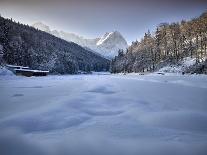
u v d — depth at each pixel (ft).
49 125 33.09
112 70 580.30
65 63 553.64
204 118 37.17
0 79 183.11
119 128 31.40
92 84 107.96
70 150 24.22
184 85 109.40
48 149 24.44
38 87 99.91
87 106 46.98
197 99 59.67
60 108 44.24
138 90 82.33
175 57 383.04
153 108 45.98
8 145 25.57
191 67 313.32
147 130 30.45
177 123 34.24
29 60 443.32
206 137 27.55
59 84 115.85
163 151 23.70
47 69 480.64
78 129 31.04
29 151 24.07
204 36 377.09
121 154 23.21
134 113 41.04
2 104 51.90
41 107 46.55
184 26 479.00
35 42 603.67
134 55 515.91
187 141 26.13
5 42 406.82
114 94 67.82
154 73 341.41
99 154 23.30
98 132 29.48
